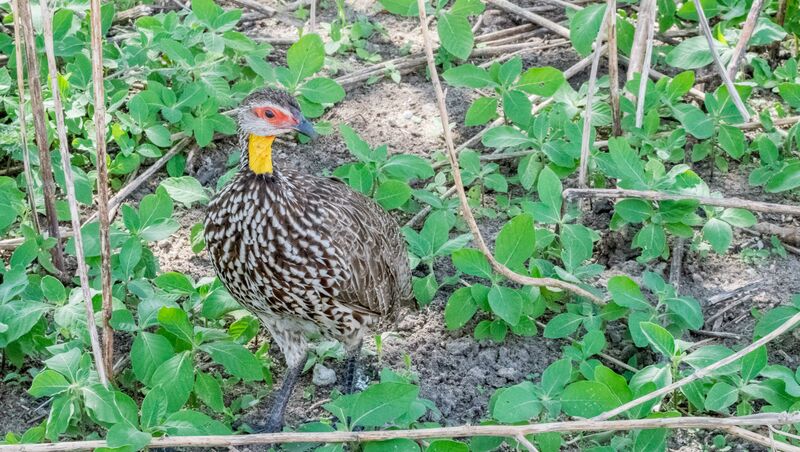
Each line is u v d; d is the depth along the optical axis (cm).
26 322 528
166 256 644
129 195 679
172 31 727
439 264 652
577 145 653
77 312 538
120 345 580
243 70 754
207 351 529
